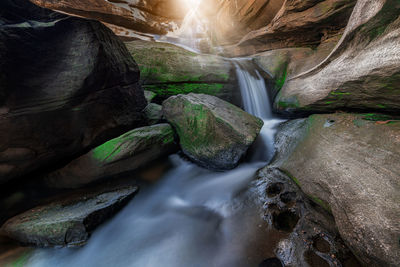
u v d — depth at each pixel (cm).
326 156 371
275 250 293
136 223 420
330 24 845
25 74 375
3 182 412
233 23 1571
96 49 441
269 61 1017
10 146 384
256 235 330
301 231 310
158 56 930
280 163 493
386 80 354
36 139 414
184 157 653
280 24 1038
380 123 355
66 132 460
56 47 411
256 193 430
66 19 410
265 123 843
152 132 592
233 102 992
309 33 966
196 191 507
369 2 379
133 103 652
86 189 498
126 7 1903
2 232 379
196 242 348
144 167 579
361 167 293
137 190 507
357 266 237
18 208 435
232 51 1730
